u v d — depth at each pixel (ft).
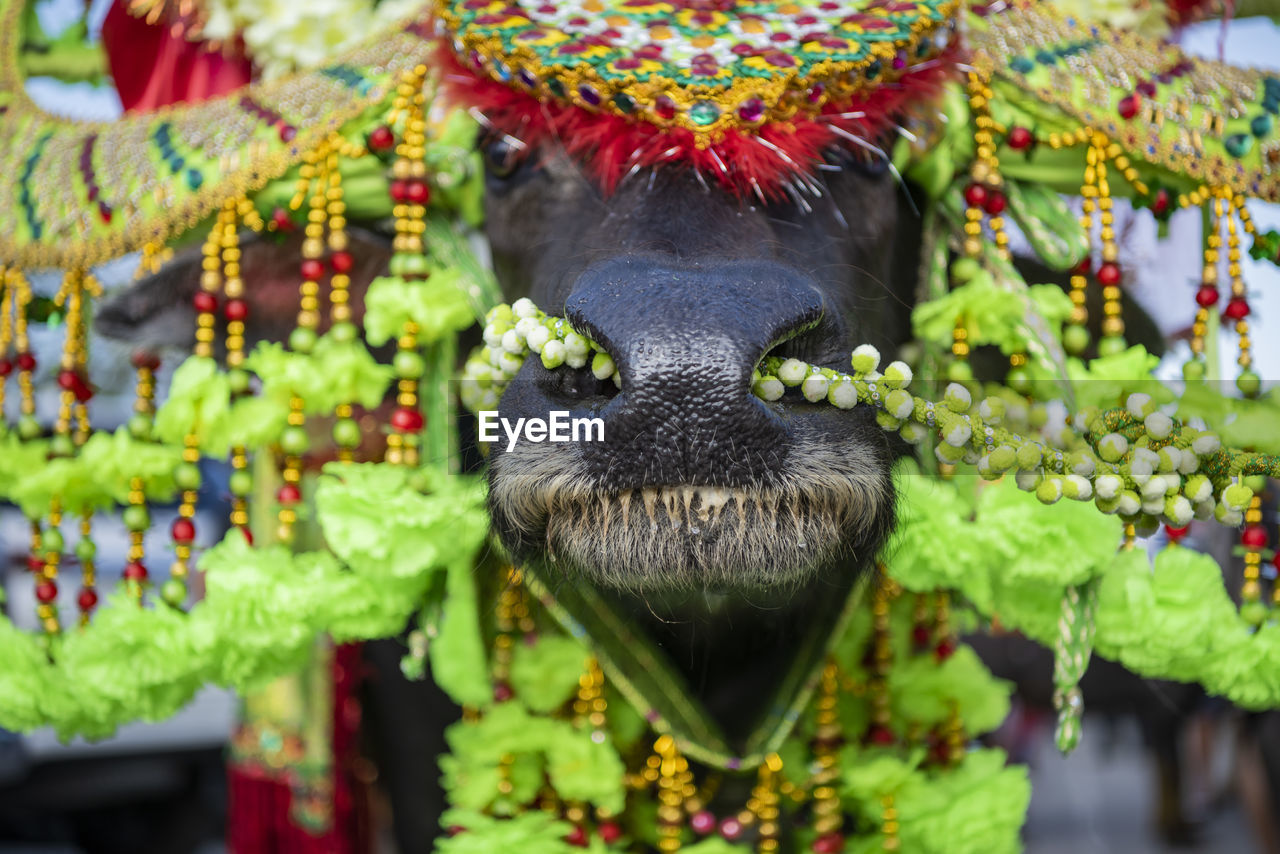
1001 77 4.45
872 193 4.52
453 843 4.63
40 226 4.88
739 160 3.91
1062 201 4.62
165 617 4.38
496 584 4.99
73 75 6.32
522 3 4.15
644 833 5.00
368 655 5.89
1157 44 4.63
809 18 4.08
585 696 4.83
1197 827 12.37
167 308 5.04
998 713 4.99
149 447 4.62
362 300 5.36
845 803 4.97
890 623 5.10
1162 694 7.44
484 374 4.27
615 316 3.46
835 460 3.60
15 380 7.46
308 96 4.64
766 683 4.76
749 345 3.41
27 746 9.45
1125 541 4.53
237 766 6.03
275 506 5.51
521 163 4.51
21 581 9.45
